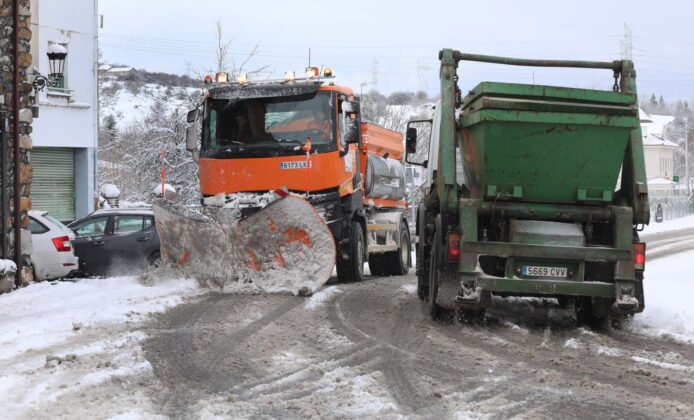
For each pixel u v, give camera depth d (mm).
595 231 10195
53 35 28203
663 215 56969
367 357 8281
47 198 28422
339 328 10078
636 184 9906
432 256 10898
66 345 8602
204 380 7191
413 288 14891
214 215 13586
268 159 14320
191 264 13859
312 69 14672
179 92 35688
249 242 13328
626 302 9625
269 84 14617
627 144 10031
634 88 10984
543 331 10203
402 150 20203
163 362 7922
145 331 9594
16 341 8766
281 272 13336
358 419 5949
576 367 7945
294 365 7832
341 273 15305
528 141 9680
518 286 9742
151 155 35438
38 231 15508
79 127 29375
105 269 17984
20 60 14242
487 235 10211
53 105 28062
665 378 7465
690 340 9477
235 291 13203
